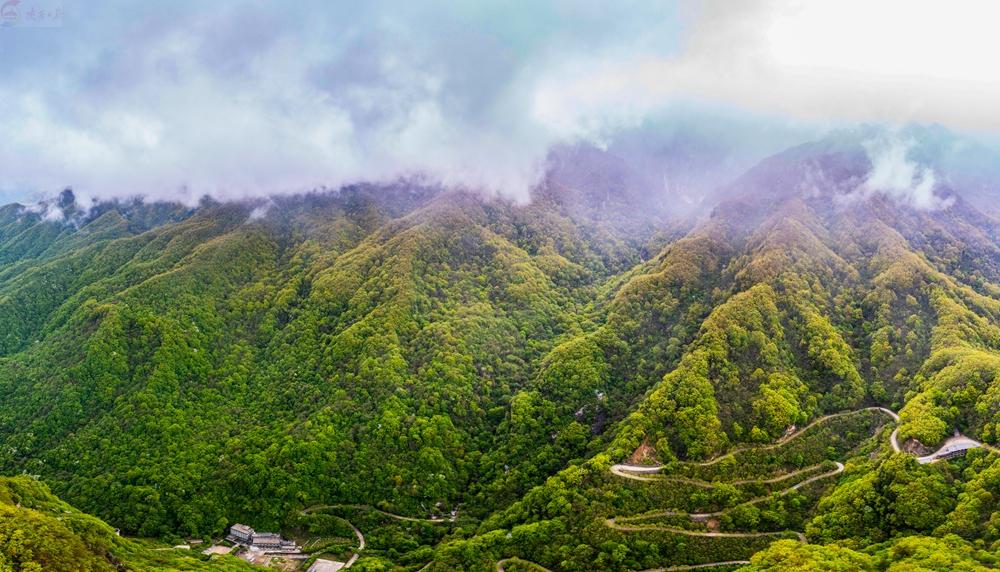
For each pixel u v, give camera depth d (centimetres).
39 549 12062
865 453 17688
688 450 18288
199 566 15000
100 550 13475
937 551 12425
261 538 17838
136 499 18462
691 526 16300
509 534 16750
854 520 14962
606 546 15838
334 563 16962
